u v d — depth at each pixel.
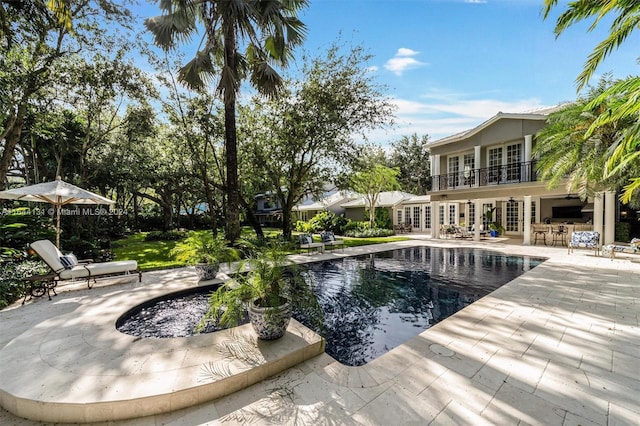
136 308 4.96
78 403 2.23
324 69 11.85
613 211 10.42
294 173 13.51
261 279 3.50
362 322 4.80
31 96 8.91
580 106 7.83
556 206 15.62
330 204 24.70
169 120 12.02
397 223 22.95
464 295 6.12
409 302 5.80
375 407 2.37
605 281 6.34
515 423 2.16
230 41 8.19
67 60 9.47
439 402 2.41
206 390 2.48
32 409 2.26
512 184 12.84
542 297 5.24
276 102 12.06
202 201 26.19
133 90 10.98
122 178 15.80
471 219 19.06
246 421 2.23
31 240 8.71
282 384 2.72
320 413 2.31
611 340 3.49
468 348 3.35
